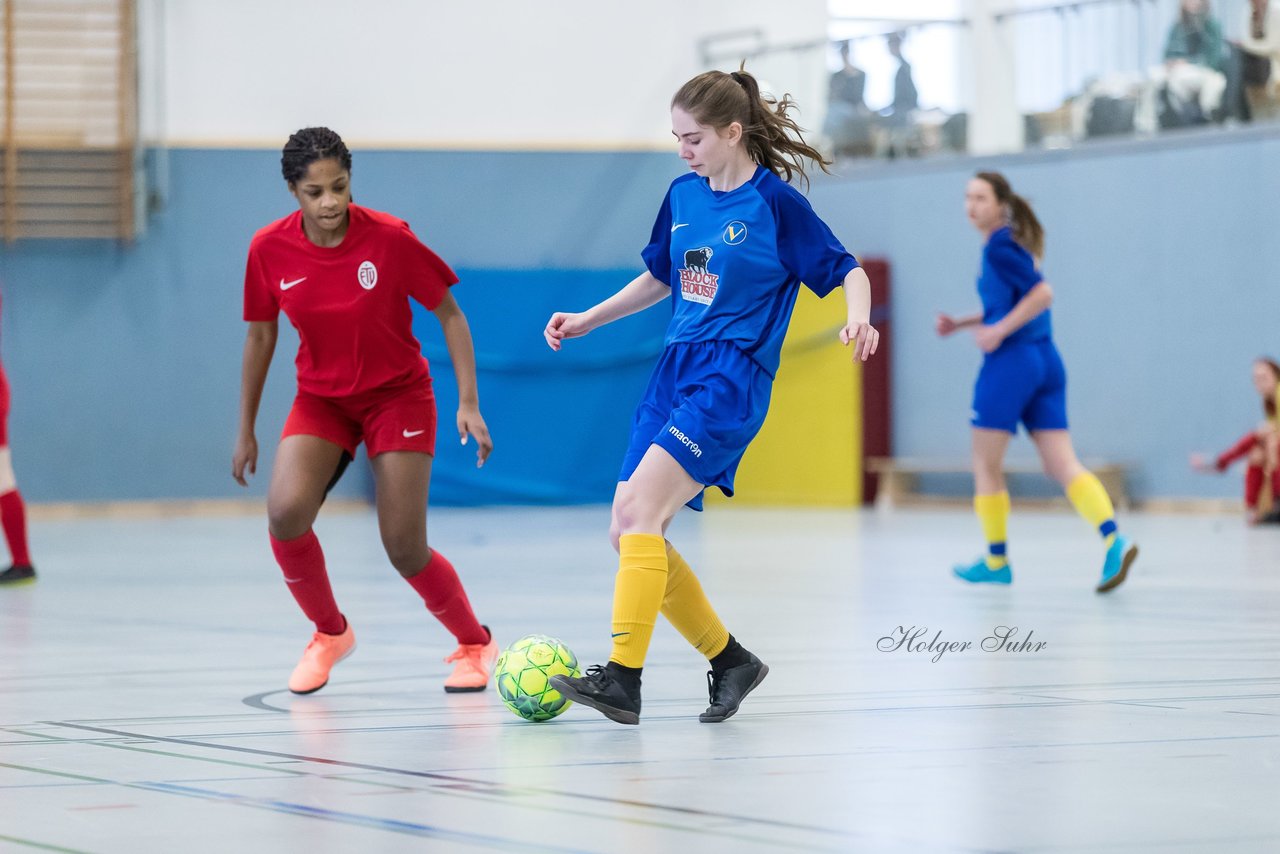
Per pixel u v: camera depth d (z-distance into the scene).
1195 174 38.56
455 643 14.80
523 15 46.50
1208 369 38.44
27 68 42.09
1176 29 38.91
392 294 11.20
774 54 46.19
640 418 10.34
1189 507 38.81
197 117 43.94
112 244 43.16
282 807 7.30
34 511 42.75
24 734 9.61
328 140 10.77
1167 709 10.34
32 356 42.81
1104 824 6.84
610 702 9.55
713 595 19.20
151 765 8.48
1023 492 42.06
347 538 32.34
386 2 45.47
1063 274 41.09
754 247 10.05
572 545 29.61
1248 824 6.84
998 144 42.41
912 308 44.12
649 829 6.76
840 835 6.64
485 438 11.55
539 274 45.66
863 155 45.25
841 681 11.84
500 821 6.95
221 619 17.22
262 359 11.88
